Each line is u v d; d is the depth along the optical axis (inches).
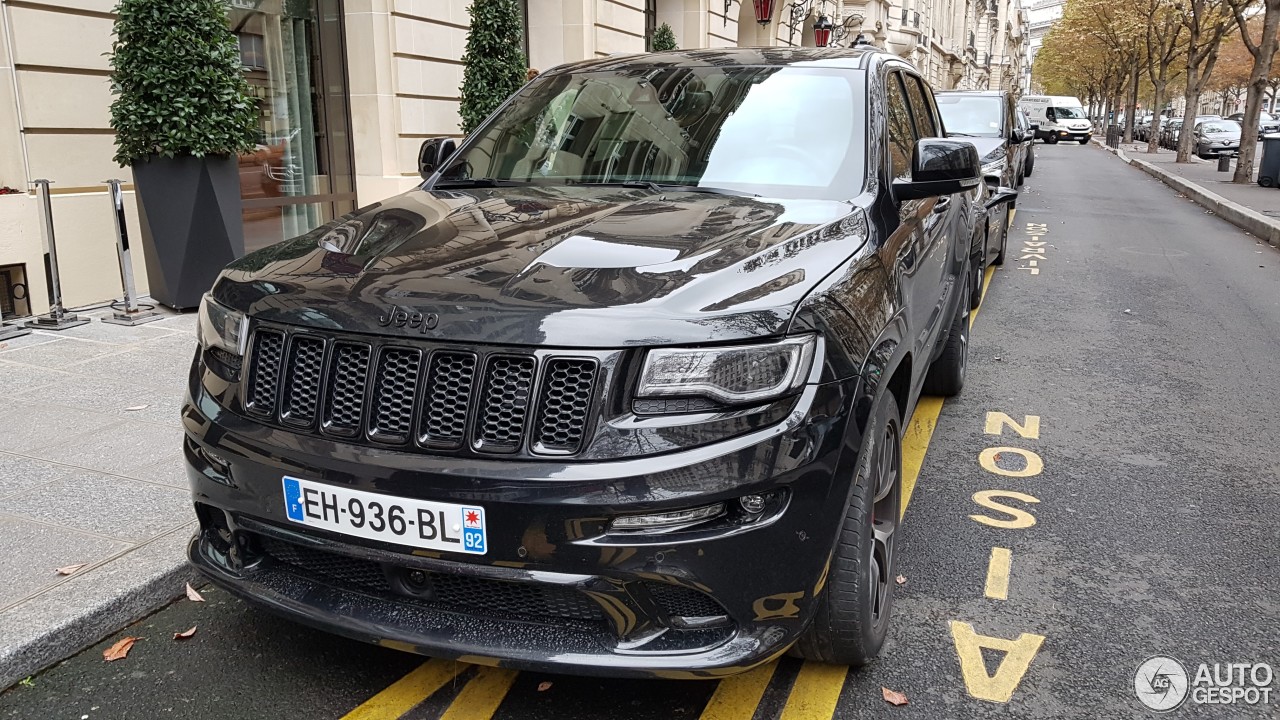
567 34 554.9
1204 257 448.1
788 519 86.0
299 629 118.1
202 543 103.6
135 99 249.3
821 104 140.5
